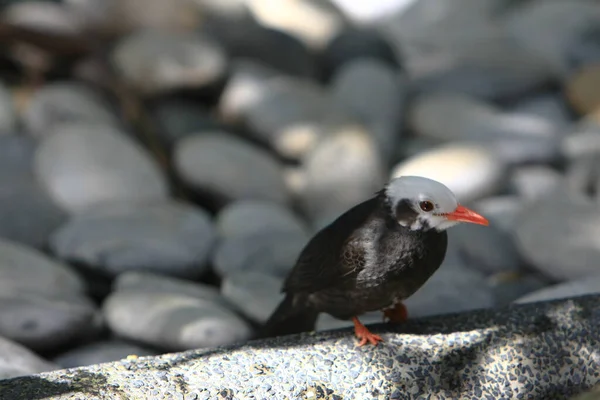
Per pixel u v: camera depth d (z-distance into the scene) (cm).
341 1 2133
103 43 1669
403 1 2114
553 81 1755
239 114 1577
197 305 973
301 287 723
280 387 645
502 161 1415
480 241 1168
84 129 1334
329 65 1806
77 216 1212
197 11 1773
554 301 753
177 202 1303
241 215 1233
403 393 670
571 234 1149
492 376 691
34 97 1480
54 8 1634
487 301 1008
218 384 637
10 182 1252
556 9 2008
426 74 1753
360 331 696
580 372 709
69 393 612
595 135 1519
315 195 1364
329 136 1413
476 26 1933
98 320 983
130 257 1105
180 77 1562
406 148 1538
